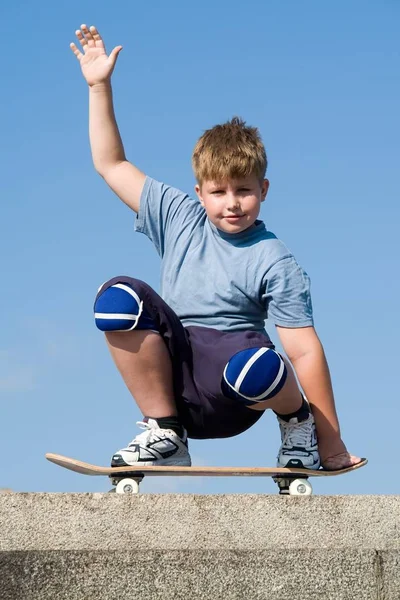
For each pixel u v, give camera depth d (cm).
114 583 619
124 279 785
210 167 823
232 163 816
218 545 694
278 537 705
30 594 607
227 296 826
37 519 675
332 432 811
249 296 827
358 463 807
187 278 846
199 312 832
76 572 616
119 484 753
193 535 692
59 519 679
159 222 895
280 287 815
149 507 691
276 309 820
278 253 829
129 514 688
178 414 823
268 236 849
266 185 862
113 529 683
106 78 927
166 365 798
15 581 606
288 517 709
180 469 755
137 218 909
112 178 922
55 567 614
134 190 909
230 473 768
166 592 625
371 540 718
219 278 833
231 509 703
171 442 788
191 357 814
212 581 633
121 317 775
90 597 614
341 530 716
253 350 767
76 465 748
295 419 798
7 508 674
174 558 631
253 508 706
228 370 770
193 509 696
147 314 788
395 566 665
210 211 836
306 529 710
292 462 783
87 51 940
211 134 847
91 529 680
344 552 660
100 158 928
